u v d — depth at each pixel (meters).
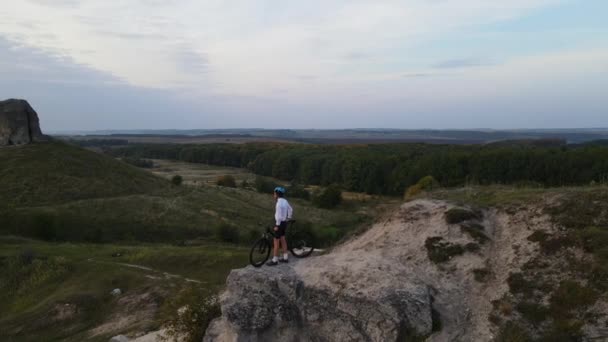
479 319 11.54
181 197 59.88
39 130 62.88
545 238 12.78
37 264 31.38
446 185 66.31
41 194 48.81
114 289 27.81
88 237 42.53
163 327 18.45
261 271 13.45
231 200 65.94
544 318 10.82
